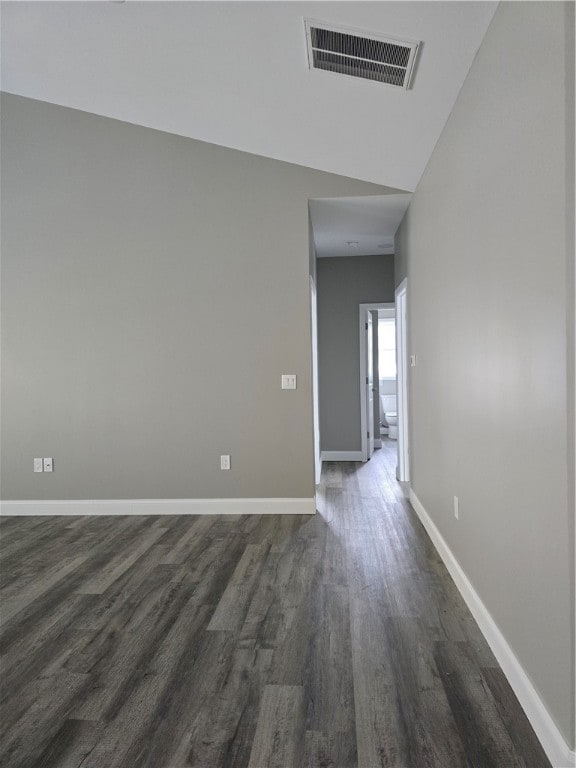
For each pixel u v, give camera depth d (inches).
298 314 167.3
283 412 168.9
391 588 111.8
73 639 92.7
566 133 55.1
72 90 146.8
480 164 88.8
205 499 171.2
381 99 112.3
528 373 68.2
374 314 303.4
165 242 169.2
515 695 74.7
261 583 115.5
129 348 170.6
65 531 155.1
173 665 84.1
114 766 63.1
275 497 169.9
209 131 155.6
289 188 165.9
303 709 72.7
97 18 109.3
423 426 154.5
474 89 92.0
